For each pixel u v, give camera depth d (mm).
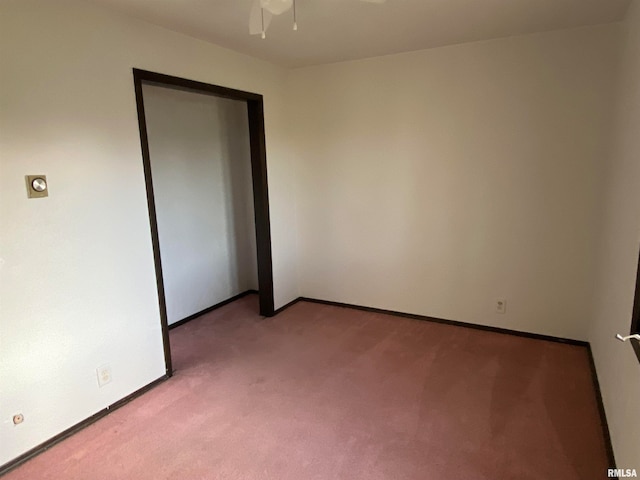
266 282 3811
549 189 3006
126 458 2014
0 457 1936
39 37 1933
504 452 1990
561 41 2795
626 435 1673
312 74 3738
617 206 2297
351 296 4012
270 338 3383
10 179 1873
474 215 3303
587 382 2590
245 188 4457
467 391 2523
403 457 1977
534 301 3203
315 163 3902
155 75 2527
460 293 3480
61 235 2092
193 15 2359
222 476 1885
